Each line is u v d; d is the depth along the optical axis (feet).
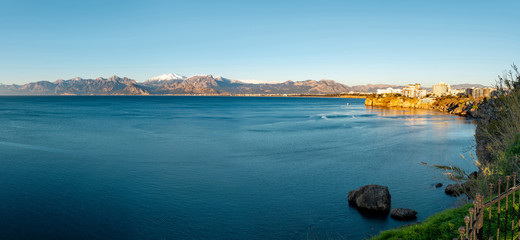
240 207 70.33
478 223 19.15
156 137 176.76
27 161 113.19
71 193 79.71
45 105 618.03
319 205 71.10
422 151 135.33
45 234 58.65
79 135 181.06
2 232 59.00
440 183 83.25
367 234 56.65
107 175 95.25
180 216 65.87
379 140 169.58
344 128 233.35
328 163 112.27
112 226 61.62
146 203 72.95
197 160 116.37
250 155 126.62
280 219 64.03
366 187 71.67
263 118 336.49
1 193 79.36
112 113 389.60
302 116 374.43
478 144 65.36
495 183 36.86
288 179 91.45
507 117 49.60
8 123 246.06
